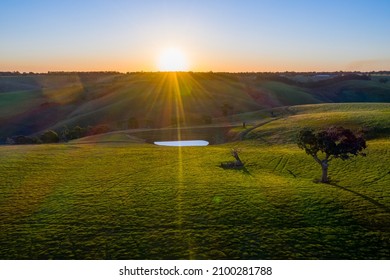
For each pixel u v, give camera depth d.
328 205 34.84
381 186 41.34
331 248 26.22
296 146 75.56
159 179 46.69
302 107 138.12
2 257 25.16
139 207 34.97
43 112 192.00
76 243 27.23
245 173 51.22
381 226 29.73
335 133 44.81
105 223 30.94
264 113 137.62
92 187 42.72
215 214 32.81
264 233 28.73
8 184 44.19
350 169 50.31
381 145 64.19
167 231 29.20
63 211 33.97
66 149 73.81
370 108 117.06
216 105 188.12
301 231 29.02
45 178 47.38
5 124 173.62
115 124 164.00
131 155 66.38
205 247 26.48
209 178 47.41
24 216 32.72
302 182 44.94
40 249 26.30
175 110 177.88
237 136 96.81
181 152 70.56
